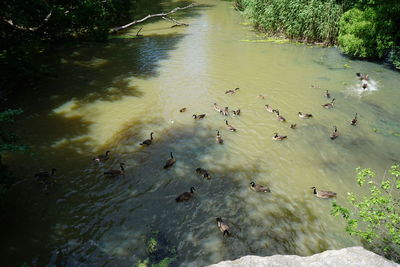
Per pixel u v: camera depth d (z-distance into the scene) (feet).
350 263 16.08
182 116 50.11
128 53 78.95
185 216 31.12
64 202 32.35
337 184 35.63
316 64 70.85
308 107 52.70
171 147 42.34
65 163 38.45
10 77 53.93
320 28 79.97
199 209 32.01
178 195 33.86
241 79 63.46
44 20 70.03
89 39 86.58
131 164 38.75
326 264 16.24
